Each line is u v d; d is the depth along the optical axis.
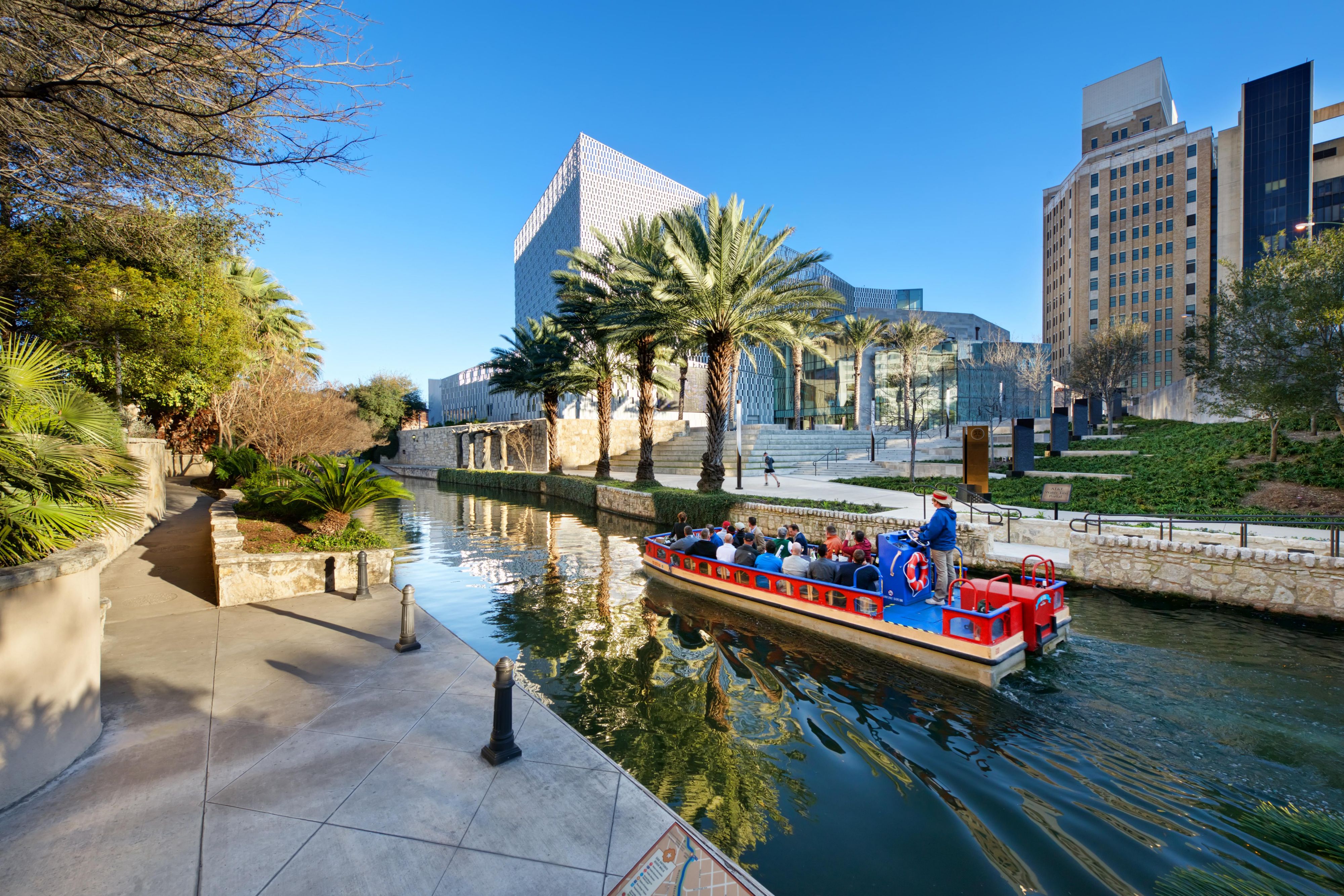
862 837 4.49
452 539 19.50
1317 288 14.27
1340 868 3.95
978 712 6.60
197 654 6.49
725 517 18.78
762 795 5.08
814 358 56.53
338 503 10.84
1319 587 8.99
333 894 3.00
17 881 3.00
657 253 22.81
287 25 4.64
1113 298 70.69
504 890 3.02
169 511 18.95
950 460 29.36
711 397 20.91
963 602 7.87
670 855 2.46
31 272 9.23
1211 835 4.44
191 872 3.12
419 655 6.55
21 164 5.96
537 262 85.00
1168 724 6.20
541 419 45.75
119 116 5.25
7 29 4.52
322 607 8.41
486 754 4.37
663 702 6.96
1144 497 16.61
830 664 8.09
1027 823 4.65
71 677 4.21
